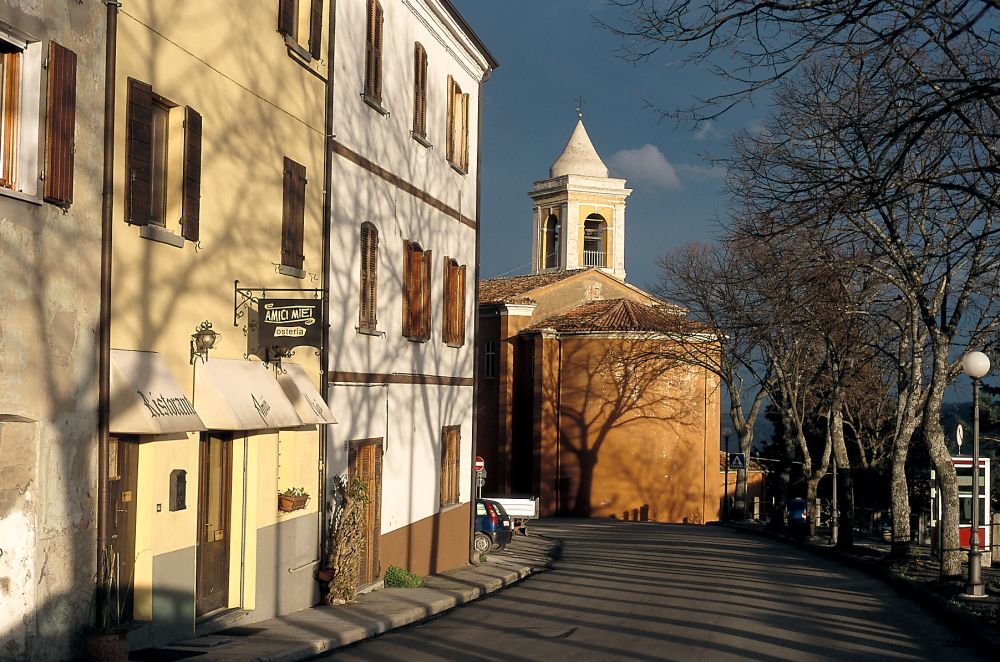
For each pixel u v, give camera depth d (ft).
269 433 53.16
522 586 75.97
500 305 190.49
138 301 41.01
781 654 45.11
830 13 33.65
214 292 47.55
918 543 127.85
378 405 70.08
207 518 48.44
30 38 34.17
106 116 38.60
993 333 87.92
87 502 37.27
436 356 83.97
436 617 57.82
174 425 40.81
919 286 74.28
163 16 42.96
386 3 71.20
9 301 33.27
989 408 158.71
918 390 94.89
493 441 192.34
